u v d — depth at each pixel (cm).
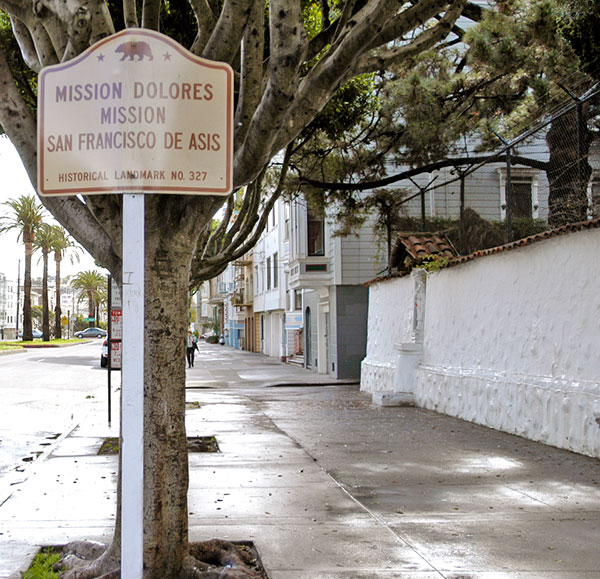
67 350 5269
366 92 1404
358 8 718
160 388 420
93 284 9862
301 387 2131
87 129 364
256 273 4722
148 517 414
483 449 939
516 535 542
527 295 1049
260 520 584
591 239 888
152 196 416
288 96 405
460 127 1412
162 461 418
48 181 365
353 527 564
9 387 2045
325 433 1097
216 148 369
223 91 371
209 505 636
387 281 1753
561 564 474
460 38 1421
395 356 1650
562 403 927
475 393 1199
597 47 1158
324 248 2373
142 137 363
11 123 441
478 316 1221
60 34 432
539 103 1272
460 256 1349
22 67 985
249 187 1205
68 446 972
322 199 1670
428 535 541
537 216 1363
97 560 442
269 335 4438
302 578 444
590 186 1013
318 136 1541
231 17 427
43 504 640
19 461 909
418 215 1714
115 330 1238
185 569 425
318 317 2681
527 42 1249
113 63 365
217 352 5044
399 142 1535
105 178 362
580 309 911
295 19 396
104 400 1688
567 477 757
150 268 420
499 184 1689
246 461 855
